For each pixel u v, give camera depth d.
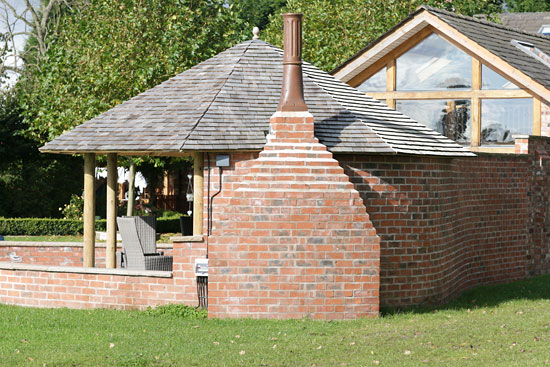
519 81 20.25
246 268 12.36
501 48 21.28
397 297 13.49
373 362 9.68
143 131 13.77
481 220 16.86
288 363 9.72
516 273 18.09
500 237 17.56
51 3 40.25
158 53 27.56
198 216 13.58
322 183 12.43
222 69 15.23
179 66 27.25
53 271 13.88
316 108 14.03
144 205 36.94
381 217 13.33
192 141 13.03
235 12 29.27
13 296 14.25
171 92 14.94
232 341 10.88
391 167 13.43
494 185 17.31
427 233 13.84
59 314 13.04
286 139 12.51
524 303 14.45
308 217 12.36
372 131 13.43
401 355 10.09
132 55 27.39
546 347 10.38
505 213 17.69
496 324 12.05
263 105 14.27
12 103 34.31
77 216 31.72
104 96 27.39
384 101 22.78
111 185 15.25
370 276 12.50
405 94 22.50
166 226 31.89
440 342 10.79
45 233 29.59
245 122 13.74
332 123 13.61
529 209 18.47
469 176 16.27
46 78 28.70
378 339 10.97
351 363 9.70
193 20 27.98
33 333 11.55
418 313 13.18
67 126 27.59
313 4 33.03
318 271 12.38
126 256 15.35
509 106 21.22
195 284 13.00
